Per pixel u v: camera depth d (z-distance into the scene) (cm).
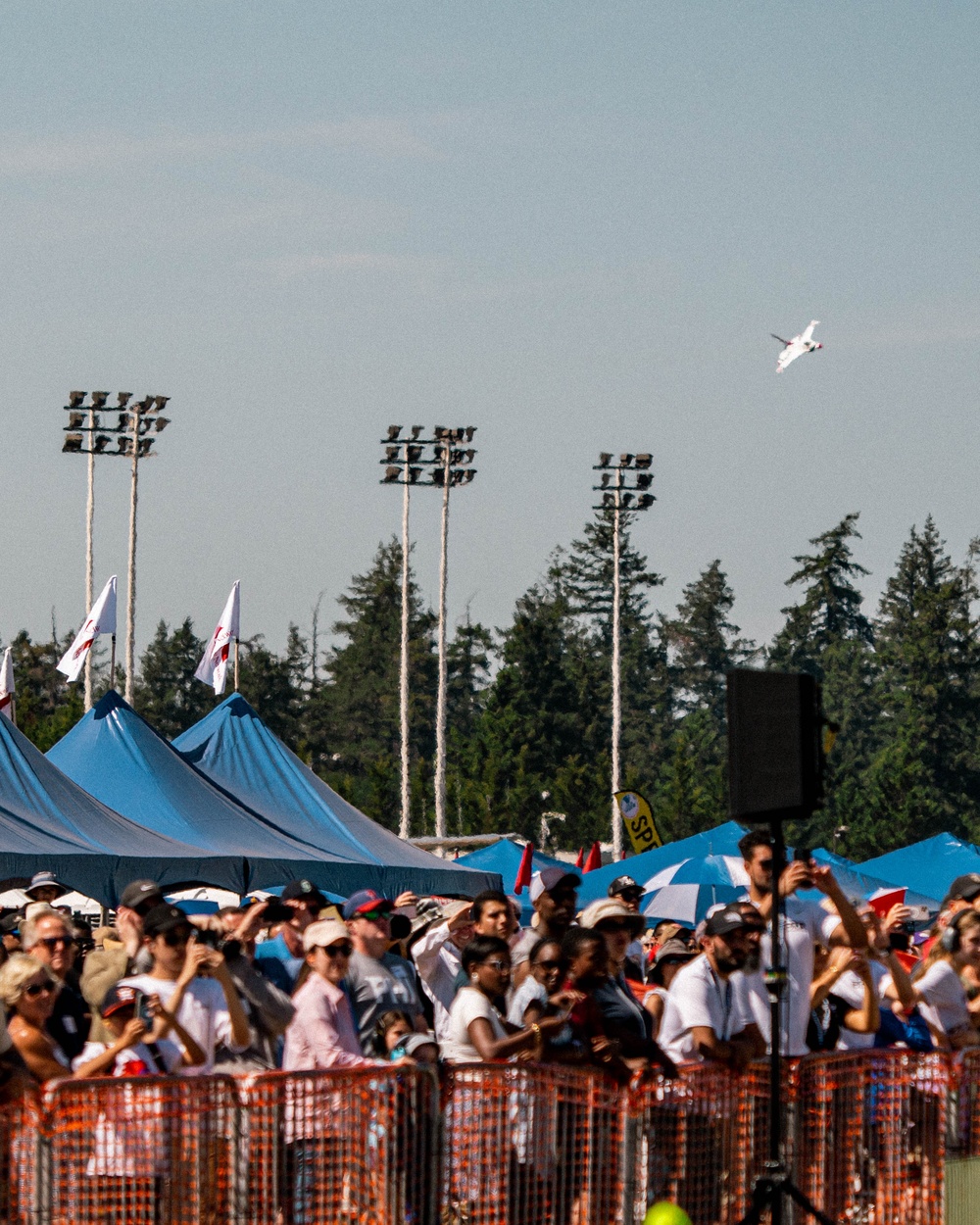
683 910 7375
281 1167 2753
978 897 4072
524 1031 3128
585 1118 3036
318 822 8162
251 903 4138
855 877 7875
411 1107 2869
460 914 4394
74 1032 3406
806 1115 3341
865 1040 3694
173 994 3083
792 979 3491
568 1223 3005
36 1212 2586
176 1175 2670
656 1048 3144
